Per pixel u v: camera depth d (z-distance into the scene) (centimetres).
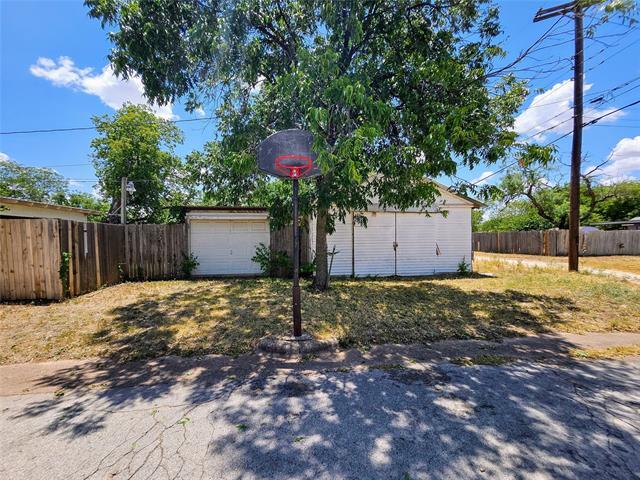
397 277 948
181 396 269
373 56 561
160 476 175
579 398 265
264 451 197
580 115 949
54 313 514
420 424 227
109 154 1639
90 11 436
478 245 2442
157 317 493
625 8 427
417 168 472
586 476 177
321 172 399
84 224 680
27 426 225
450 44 570
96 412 244
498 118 546
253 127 523
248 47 510
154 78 497
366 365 335
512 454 195
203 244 999
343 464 186
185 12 468
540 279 845
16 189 2064
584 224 2059
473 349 380
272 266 953
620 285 736
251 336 412
